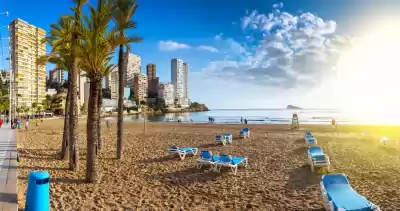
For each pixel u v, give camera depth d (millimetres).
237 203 6723
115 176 9398
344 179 6281
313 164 9672
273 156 12695
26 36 94062
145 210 6207
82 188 7871
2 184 6605
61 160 12141
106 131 28500
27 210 4840
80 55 8578
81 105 102000
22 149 14766
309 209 6254
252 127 30250
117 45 9281
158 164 11344
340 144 16234
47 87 150625
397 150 13758
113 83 148750
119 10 9938
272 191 7629
